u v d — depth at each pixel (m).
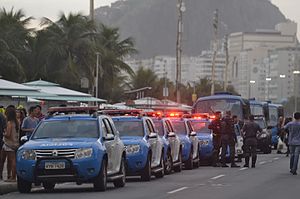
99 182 27.48
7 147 30.70
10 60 84.94
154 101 87.88
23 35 96.31
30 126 33.28
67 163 26.58
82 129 28.56
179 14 93.88
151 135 34.72
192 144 44.16
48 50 96.81
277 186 31.31
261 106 77.81
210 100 64.38
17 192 28.33
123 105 80.62
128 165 32.81
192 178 35.97
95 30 102.50
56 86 68.25
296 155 38.97
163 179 35.38
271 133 77.94
